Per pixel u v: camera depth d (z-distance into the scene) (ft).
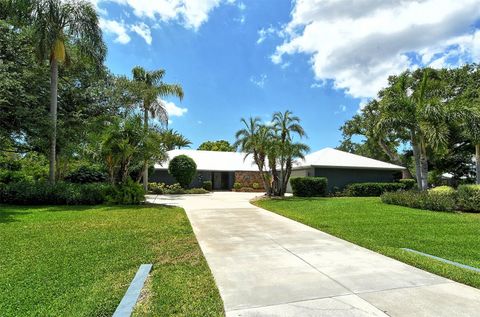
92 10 48.29
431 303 11.35
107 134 44.57
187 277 14.20
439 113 43.47
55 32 45.62
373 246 19.99
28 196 40.73
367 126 91.91
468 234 24.32
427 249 19.62
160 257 17.31
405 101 46.80
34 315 10.34
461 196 38.70
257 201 51.39
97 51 50.62
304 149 59.16
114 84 69.26
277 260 17.03
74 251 18.10
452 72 73.10
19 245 19.38
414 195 42.50
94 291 12.36
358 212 36.78
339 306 11.12
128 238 21.75
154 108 75.92
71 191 41.91
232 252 18.71
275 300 11.66
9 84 42.11
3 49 48.26
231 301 11.57
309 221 29.96
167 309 10.86
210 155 106.22
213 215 34.88
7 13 48.01
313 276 14.38
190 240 21.53
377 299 11.72
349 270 15.28
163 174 90.89
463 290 12.62
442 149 47.03
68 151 52.85
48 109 54.24
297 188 64.18
